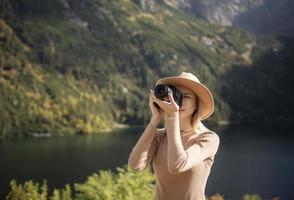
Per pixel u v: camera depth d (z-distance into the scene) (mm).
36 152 113375
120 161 97375
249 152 112375
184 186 3736
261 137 150250
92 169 88188
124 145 126500
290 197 64688
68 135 160250
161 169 3875
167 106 3527
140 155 3887
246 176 81125
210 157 3803
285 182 75500
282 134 162750
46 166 92375
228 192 67812
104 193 9078
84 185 9492
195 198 3736
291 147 120938
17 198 9242
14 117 162375
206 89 3766
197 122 3867
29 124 162625
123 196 9070
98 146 124625
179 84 3863
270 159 100938
